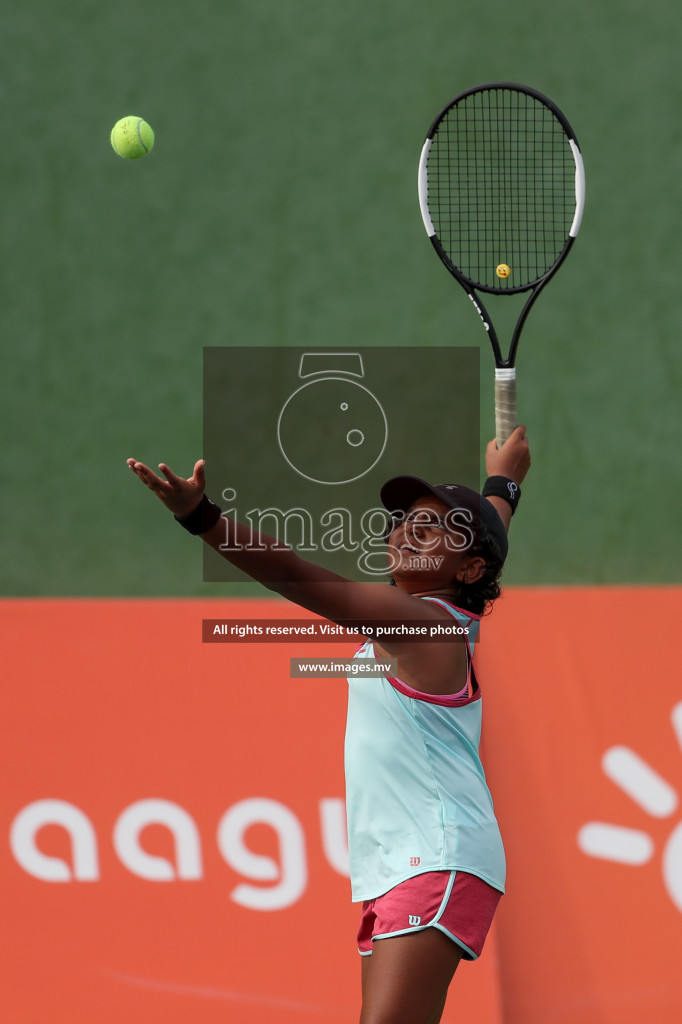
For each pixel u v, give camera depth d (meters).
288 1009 13.00
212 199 25.23
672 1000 13.09
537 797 14.49
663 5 25.00
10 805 14.27
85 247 25.11
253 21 25.64
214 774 14.45
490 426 24.11
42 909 13.67
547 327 24.33
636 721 15.16
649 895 13.79
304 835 14.01
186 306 24.86
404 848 9.03
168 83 25.58
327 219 25.06
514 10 25.31
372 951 8.97
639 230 24.48
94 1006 13.12
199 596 22.30
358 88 25.41
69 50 25.67
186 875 13.86
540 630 15.88
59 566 22.88
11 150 25.44
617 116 24.89
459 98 13.13
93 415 24.38
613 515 23.09
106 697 15.01
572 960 13.27
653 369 23.98
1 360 24.62
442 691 9.27
